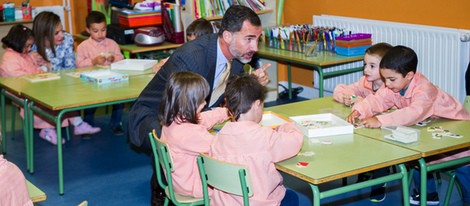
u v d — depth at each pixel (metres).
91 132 5.14
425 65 4.79
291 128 2.65
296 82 6.37
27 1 6.28
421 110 2.99
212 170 2.56
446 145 2.69
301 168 2.46
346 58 4.88
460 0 4.58
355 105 3.20
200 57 3.00
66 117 4.95
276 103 6.11
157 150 2.92
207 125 3.03
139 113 3.20
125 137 5.14
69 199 3.89
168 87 2.84
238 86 2.60
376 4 5.27
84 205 1.93
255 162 2.52
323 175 2.37
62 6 6.66
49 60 5.11
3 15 6.09
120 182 4.16
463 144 2.72
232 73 3.15
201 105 2.85
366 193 3.82
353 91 3.59
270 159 2.52
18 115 5.86
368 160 2.53
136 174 4.30
